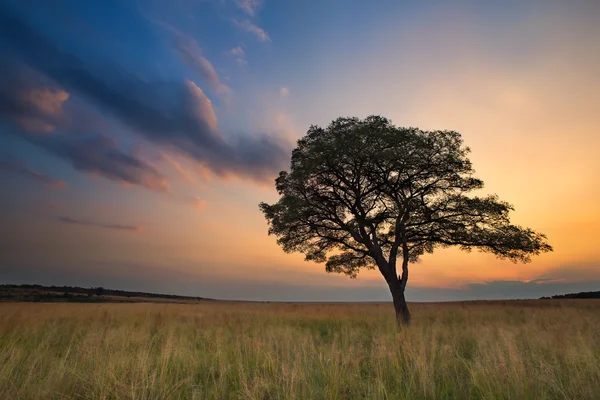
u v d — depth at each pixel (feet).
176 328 40.60
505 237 53.62
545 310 68.23
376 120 55.83
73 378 18.10
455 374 20.15
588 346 23.71
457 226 56.24
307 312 69.21
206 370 21.34
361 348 26.43
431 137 55.16
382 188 58.34
